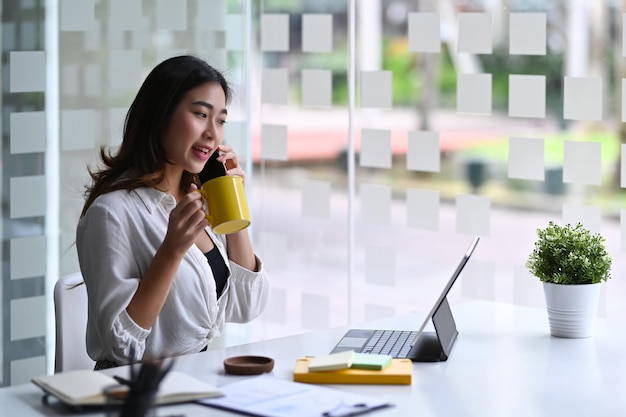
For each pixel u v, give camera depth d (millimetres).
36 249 3225
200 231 2135
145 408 1490
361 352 2098
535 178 3062
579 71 3270
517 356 2096
